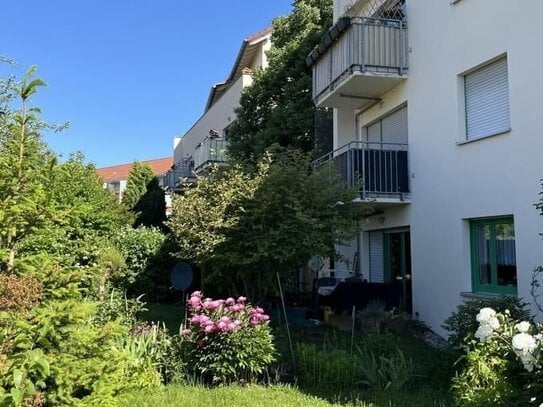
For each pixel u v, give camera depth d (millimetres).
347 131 16266
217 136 26125
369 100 14516
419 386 7121
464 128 10805
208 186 10953
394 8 13414
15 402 3580
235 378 7230
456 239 10773
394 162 12594
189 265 12820
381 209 13633
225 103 28125
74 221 4977
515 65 9305
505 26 9578
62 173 5020
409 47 12680
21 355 3770
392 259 13719
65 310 4281
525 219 9008
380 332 9578
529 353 4160
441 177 11312
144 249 16156
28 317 4113
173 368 7215
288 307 13141
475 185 10266
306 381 7277
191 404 5992
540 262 8688
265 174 10648
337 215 10727
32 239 4883
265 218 10430
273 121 20312
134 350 7066
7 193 4477
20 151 4645
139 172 33406
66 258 4980
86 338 4410
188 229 10625
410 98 12602
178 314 13359
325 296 13047
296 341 9320
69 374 4168
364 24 12688
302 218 9914
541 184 8648
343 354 7480
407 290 12906
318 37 20875
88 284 7770
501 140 9609
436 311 11344
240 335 7148
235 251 10453
